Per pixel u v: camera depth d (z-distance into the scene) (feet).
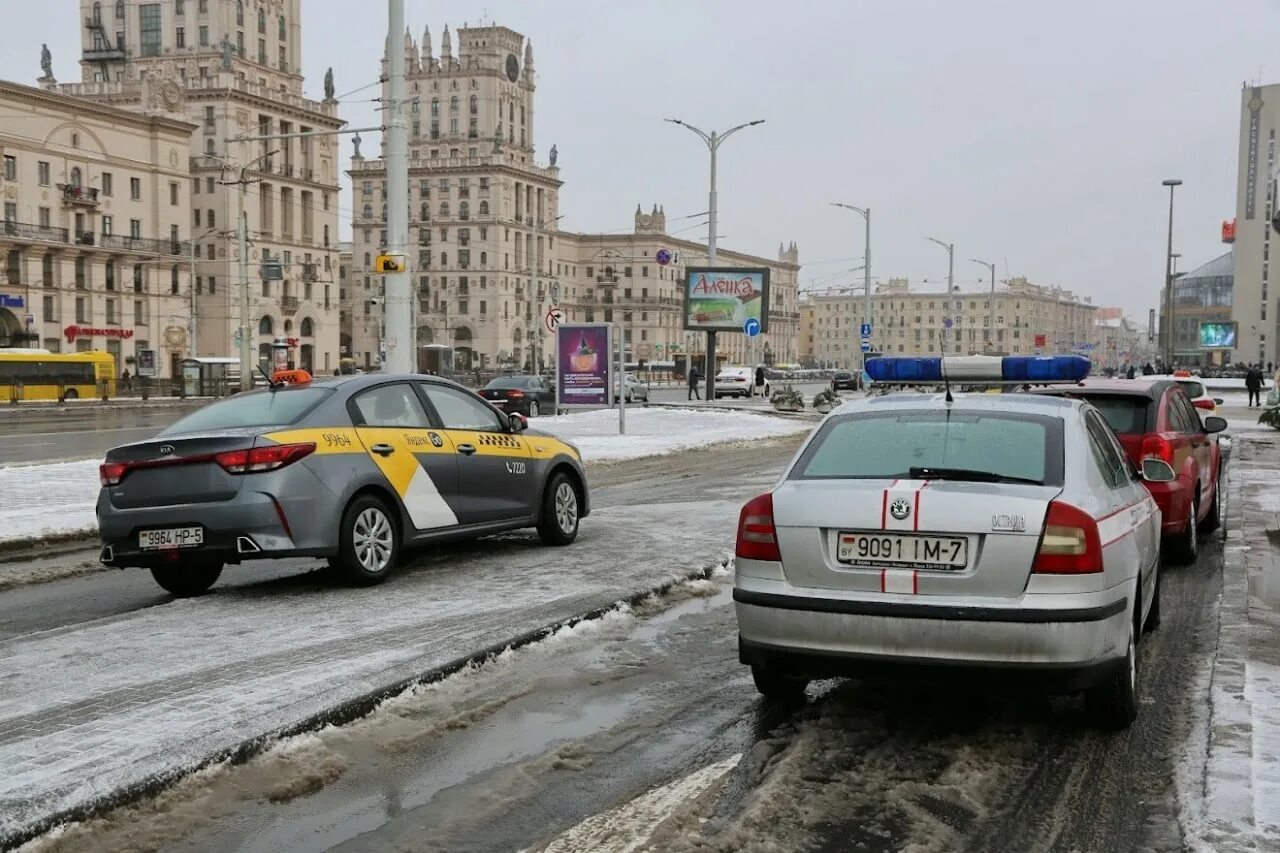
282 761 15.96
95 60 330.13
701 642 23.13
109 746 15.69
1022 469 17.30
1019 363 27.61
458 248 441.27
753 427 100.58
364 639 21.89
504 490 32.01
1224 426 38.34
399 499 28.37
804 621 16.57
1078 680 15.79
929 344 528.63
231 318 308.60
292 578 29.14
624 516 42.09
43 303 240.53
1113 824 14.05
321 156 343.05
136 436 93.50
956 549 15.98
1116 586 16.48
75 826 13.66
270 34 335.26
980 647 15.74
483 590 27.12
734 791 15.12
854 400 20.85
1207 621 25.85
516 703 18.97
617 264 503.20
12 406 159.84
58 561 33.55
